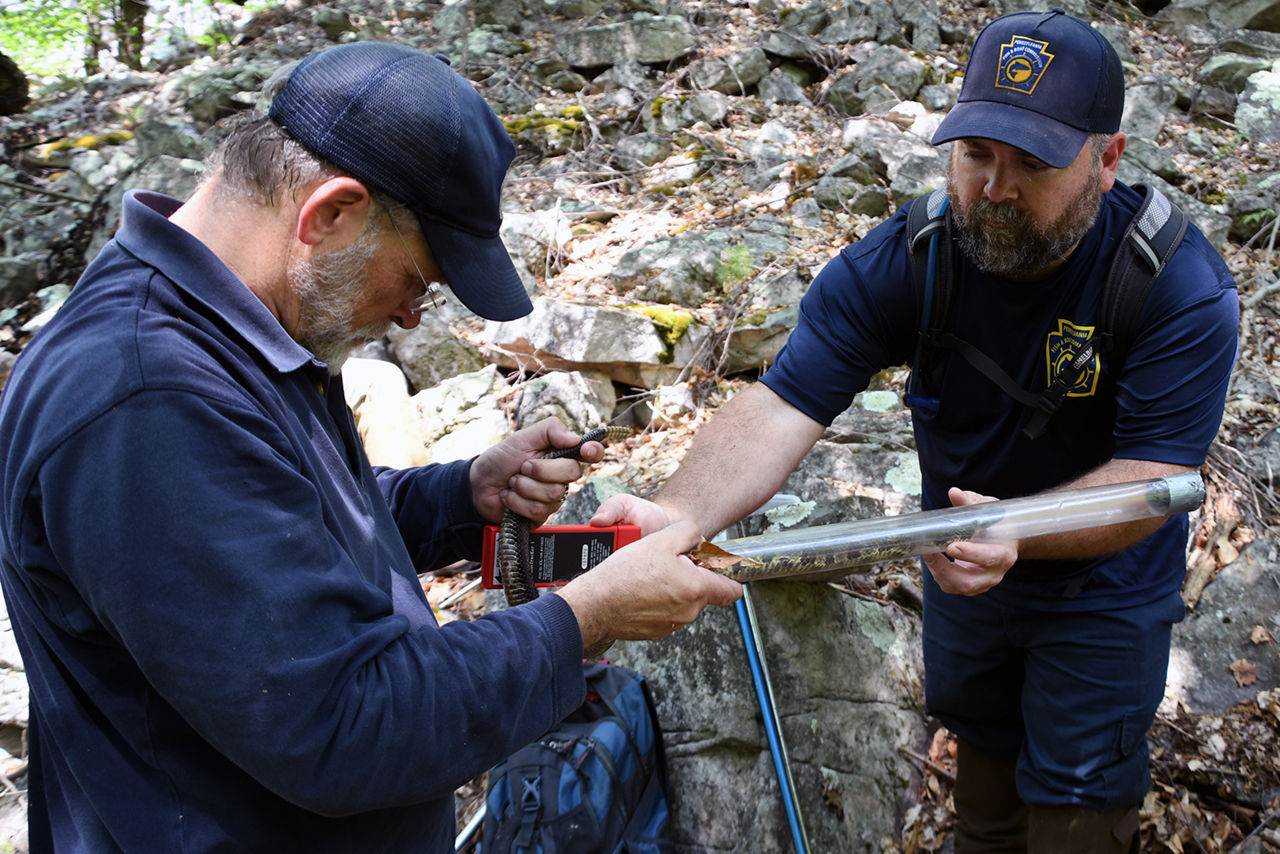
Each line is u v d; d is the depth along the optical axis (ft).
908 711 9.36
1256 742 8.67
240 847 3.81
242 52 22.61
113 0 25.62
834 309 6.48
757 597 9.27
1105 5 22.50
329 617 3.53
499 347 13.52
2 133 19.67
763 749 8.63
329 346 4.17
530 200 17.20
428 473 5.58
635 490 10.43
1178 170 16.85
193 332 3.55
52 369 3.43
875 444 11.30
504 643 3.89
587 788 7.40
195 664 3.27
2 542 3.64
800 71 20.63
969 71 5.82
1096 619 6.61
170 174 16.30
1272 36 20.52
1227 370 5.84
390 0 24.58
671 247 14.64
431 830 4.56
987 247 5.74
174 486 3.27
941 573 5.80
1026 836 7.74
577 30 21.35
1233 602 9.56
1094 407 6.21
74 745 3.81
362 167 3.74
